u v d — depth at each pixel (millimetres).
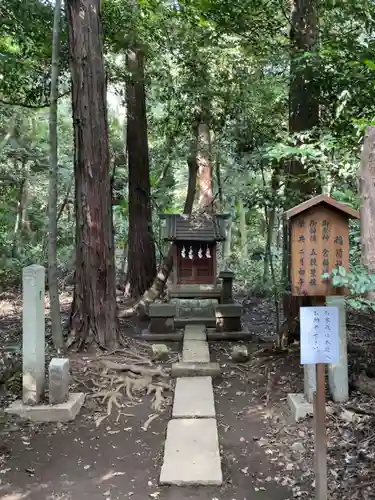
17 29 7086
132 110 10383
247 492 3182
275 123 7410
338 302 4160
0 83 7723
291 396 4344
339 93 5195
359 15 5621
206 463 3439
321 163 4820
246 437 4027
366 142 2785
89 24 5887
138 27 8047
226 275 8133
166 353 6246
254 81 7938
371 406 4023
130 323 8875
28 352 4359
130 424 4324
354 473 3201
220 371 5461
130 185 10758
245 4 6199
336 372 4180
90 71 5895
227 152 9102
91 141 5926
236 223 15766
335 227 3145
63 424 4242
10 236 13883
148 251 10820
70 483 3346
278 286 6156
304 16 5895
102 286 6059
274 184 5953
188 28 8094
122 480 3379
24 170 12719
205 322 7773
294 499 3078
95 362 5500
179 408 4398
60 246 15086
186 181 15508
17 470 3508
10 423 4195
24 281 4348
